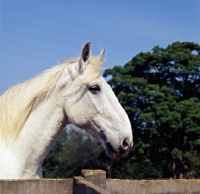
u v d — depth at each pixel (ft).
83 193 8.87
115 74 97.66
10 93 12.46
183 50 97.81
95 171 10.25
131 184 10.56
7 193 8.82
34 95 12.34
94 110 12.28
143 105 90.79
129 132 12.06
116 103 12.41
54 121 12.47
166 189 11.09
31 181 9.05
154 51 101.09
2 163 11.47
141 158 90.53
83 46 12.42
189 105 86.69
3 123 11.99
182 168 92.79
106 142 12.18
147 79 96.27
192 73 92.79
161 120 85.05
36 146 12.15
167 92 90.38
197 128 84.69
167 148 89.40
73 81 12.45
